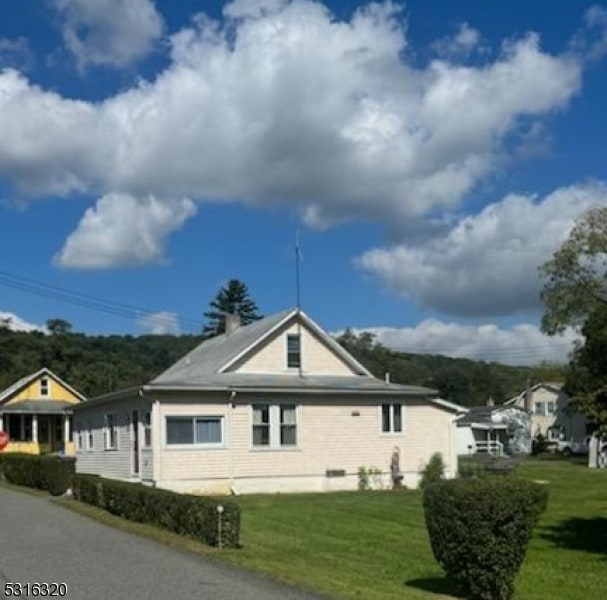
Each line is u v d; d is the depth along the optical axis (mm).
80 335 89250
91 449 36656
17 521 19828
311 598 10984
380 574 14094
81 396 60312
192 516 16406
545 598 12930
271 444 31781
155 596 10906
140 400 31297
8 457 36688
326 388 32688
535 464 52906
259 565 13477
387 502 27219
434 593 12273
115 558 13992
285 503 26906
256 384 31828
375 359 101625
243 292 85500
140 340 93188
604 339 23250
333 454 32875
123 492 20266
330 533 19750
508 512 11258
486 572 11352
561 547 18625
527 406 81562
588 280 26234
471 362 124062
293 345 35719
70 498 26109
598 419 18875
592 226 26047
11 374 78938
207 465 30516
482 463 41062
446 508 11578
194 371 36594
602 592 13609
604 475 40344
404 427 34438
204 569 13016
